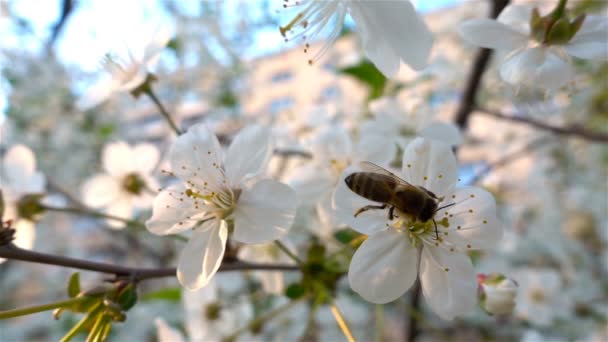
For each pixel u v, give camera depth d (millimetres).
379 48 76
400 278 67
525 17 84
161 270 79
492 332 198
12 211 100
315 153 97
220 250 73
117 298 73
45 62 287
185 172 80
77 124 284
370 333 183
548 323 159
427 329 190
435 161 72
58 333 241
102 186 117
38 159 270
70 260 75
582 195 211
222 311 124
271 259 111
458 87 221
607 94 196
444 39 260
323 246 93
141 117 291
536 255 199
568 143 239
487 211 70
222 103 290
